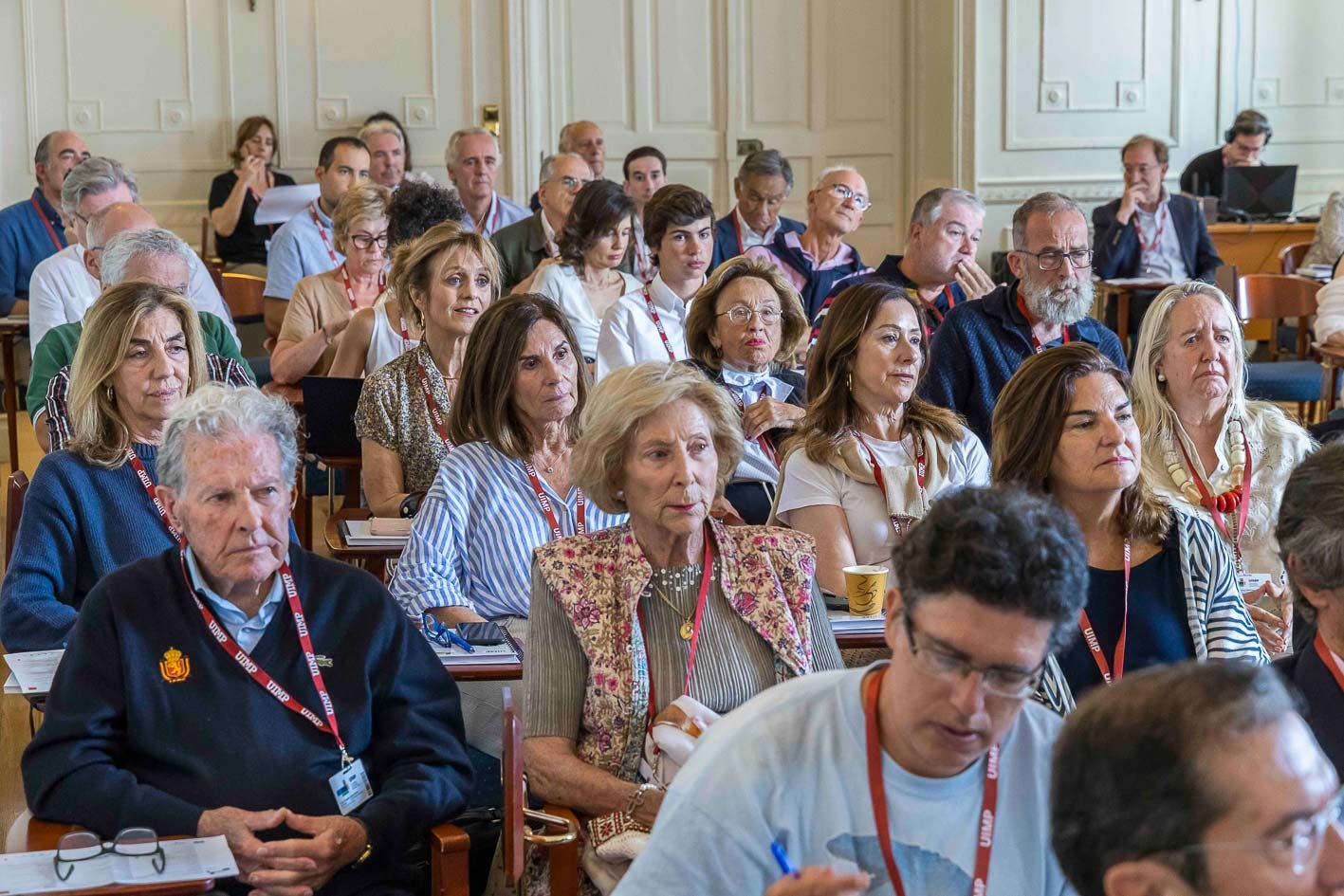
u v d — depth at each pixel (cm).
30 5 888
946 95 946
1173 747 110
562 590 232
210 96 913
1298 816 109
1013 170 953
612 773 228
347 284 546
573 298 537
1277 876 109
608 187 538
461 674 252
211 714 222
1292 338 761
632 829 214
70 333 408
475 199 733
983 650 136
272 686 224
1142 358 323
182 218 920
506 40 931
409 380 391
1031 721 152
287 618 230
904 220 987
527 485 306
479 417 307
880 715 148
